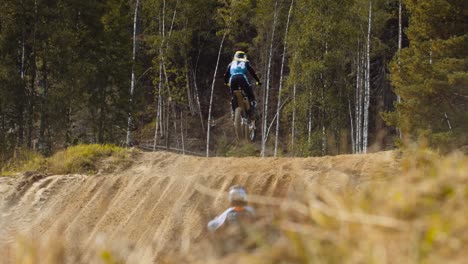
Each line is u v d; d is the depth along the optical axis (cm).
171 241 1622
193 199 1795
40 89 5425
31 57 4956
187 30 6481
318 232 330
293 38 5897
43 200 2098
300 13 5888
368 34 5625
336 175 1566
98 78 5212
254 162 2134
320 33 5644
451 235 298
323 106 5653
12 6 4841
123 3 5738
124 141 6506
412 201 350
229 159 2278
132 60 5531
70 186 2158
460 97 3922
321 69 5466
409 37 4431
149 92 7962
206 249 397
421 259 285
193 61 8300
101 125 5300
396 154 1535
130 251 540
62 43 4941
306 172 1772
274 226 369
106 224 1856
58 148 5012
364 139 5575
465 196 346
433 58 4241
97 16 5350
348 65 7162
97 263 496
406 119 3916
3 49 4891
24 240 566
